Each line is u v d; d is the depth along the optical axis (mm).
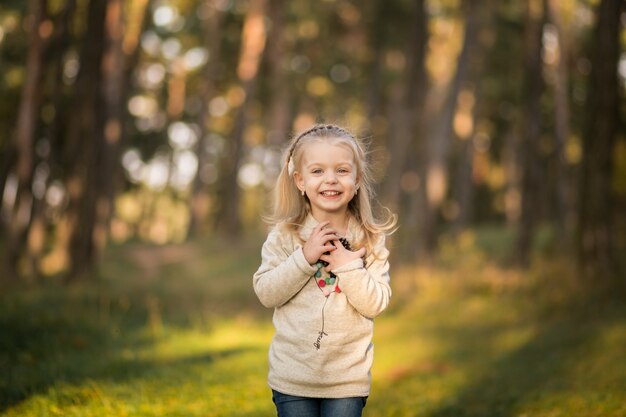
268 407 5625
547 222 30875
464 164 30203
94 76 15938
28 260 16344
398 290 15289
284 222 3311
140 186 35188
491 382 7336
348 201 3281
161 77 35969
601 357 8031
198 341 9617
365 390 3180
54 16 17828
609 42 12328
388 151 35531
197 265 22547
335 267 3092
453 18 32812
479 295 14062
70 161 16391
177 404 5492
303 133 3326
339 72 34812
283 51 32562
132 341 8953
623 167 14680
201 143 33250
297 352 3146
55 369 6523
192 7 33531
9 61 21469
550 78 27359
